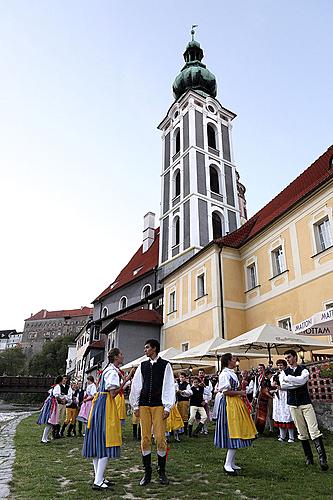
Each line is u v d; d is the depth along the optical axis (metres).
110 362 6.12
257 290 22.56
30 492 5.23
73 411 13.05
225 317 22.95
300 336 13.41
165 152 41.22
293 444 9.13
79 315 136.38
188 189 34.91
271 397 10.94
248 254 24.03
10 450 9.35
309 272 18.59
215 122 40.06
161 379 5.98
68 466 7.27
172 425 10.42
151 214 47.12
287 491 5.28
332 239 17.56
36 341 135.00
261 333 12.74
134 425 11.20
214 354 16.33
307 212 19.30
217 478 6.01
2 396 57.97
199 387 11.71
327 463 6.75
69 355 74.62
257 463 7.10
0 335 154.38
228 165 38.69
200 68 44.03
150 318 30.94
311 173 23.59
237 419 6.30
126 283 41.47
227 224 35.16
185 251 32.22
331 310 12.27
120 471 6.76
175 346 27.52
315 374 10.82
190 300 26.66
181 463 7.28
